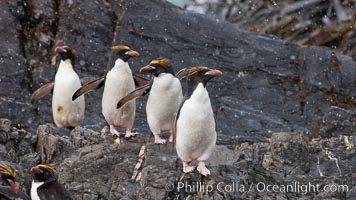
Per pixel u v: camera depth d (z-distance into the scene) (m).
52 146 14.77
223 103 20.86
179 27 22.17
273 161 14.40
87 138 15.15
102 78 16.47
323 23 27.72
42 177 12.82
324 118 19.69
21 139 15.10
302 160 14.37
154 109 14.57
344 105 21.55
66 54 17.44
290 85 21.69
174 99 14.53
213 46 22.05
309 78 21.83
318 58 22.06
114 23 22.09
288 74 21.83
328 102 21.50
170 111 14.59
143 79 16.84
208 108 13.27
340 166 14.38
